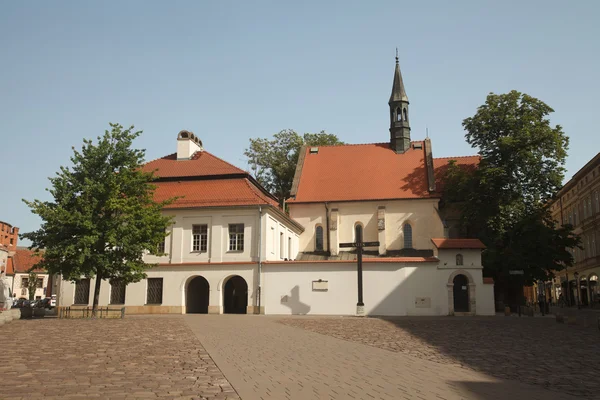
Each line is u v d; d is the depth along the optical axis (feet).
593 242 231.09
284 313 135.64
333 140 239.50
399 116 193.26
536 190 160.66
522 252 148.46
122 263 115.75
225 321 105.09
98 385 34.06
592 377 39.17
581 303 248.73
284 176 228.43
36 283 292.61
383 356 50.60
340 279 134.51
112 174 115.96
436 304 128.26
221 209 145.38
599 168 220.43
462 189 163.32
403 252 169.99
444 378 38.17
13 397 30.07
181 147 165.37
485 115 164.96
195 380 36.45
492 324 98.22
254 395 31.53
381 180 181.57
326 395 31.71
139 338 66.95
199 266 143.33
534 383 36.52
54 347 55.88
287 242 165.37
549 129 158.51
